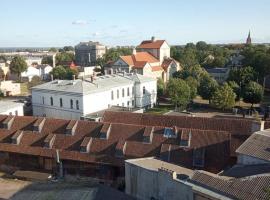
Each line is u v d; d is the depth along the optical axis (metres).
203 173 36.34
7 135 58.69
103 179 51.12
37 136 56.94
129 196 37.72
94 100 81.31
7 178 53.50
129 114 64.06
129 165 43.03
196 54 199.50
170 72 145.00
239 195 31.81
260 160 39.66
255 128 52.97
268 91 130.00
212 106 105.00
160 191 39.09
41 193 38.00
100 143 52.84
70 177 52.38
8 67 175.00
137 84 96.88
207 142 48.66
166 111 97.62
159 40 153.62
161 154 48.88
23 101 97.31
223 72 148.38
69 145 54.06
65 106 81.50
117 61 130.38
